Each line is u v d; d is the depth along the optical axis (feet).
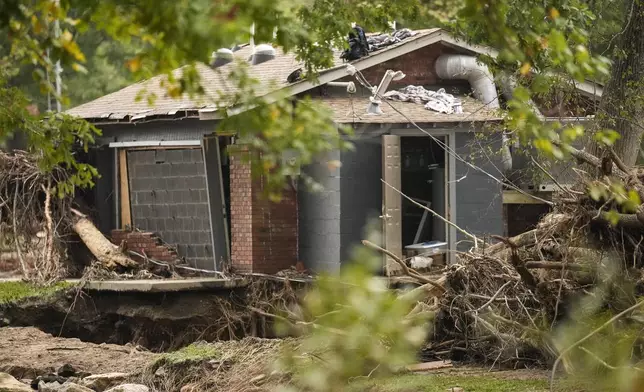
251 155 67.82
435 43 202.18
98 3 65.72
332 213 187.21
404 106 191.11
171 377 127.03
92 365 143.84
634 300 107.34
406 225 203.51
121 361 146.30
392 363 60.13
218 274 196.03
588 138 152.66
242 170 193.26
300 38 72.49
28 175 204.64
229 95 66.85
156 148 209.36
